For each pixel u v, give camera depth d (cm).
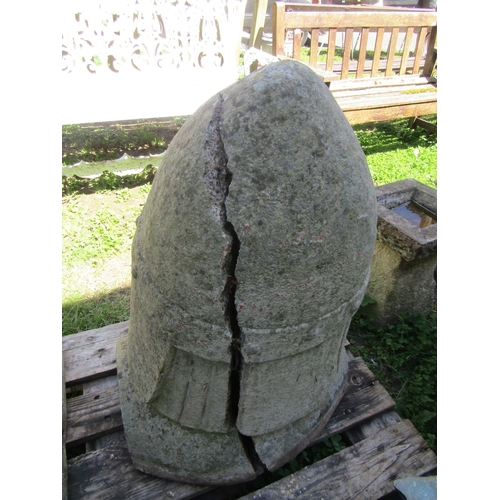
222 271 110
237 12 368
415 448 168
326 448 178
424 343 242
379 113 436
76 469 153
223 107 108
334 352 149
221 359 124
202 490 151
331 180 108
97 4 318
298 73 105
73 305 259
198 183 107
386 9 512
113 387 186
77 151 388
